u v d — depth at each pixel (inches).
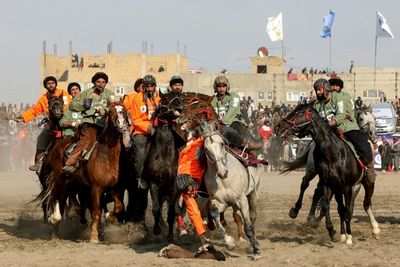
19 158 1628.9
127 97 574.2
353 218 724.7
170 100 530.9
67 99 647.1
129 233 581.6
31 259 490.6
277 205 853.2
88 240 582.9
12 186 1167.0
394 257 493.4
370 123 882.8
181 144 538.9
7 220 725.3
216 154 450.6
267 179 1282.0
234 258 488.7
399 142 1459.2
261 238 589.0
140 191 577.3
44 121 657.0
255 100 2186.3
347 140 561.3
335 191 550.6
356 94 2215.8
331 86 578.2
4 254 510.0
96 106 604.7
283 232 629.3
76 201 631.2
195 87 2177.7
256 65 2507.4
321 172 550.0
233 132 534.0
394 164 1446.9
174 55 2603.3
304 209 810.8
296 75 2193.7
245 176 480.7
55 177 598.2
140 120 563.5
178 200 559.2
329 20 2171.5
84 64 2554.1
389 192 1018.7
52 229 617.9
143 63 2554.1
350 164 544.7
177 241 562.9
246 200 479.8
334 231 554.9
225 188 472.1
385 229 643.5
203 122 461.1
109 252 516.4
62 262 478.3
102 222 674.2
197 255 486.6
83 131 579.8
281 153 1421.0
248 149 549.3
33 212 780.0
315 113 542.6
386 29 2091.5
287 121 543.2
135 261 479.5
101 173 552.7
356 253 509.7
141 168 561.6
